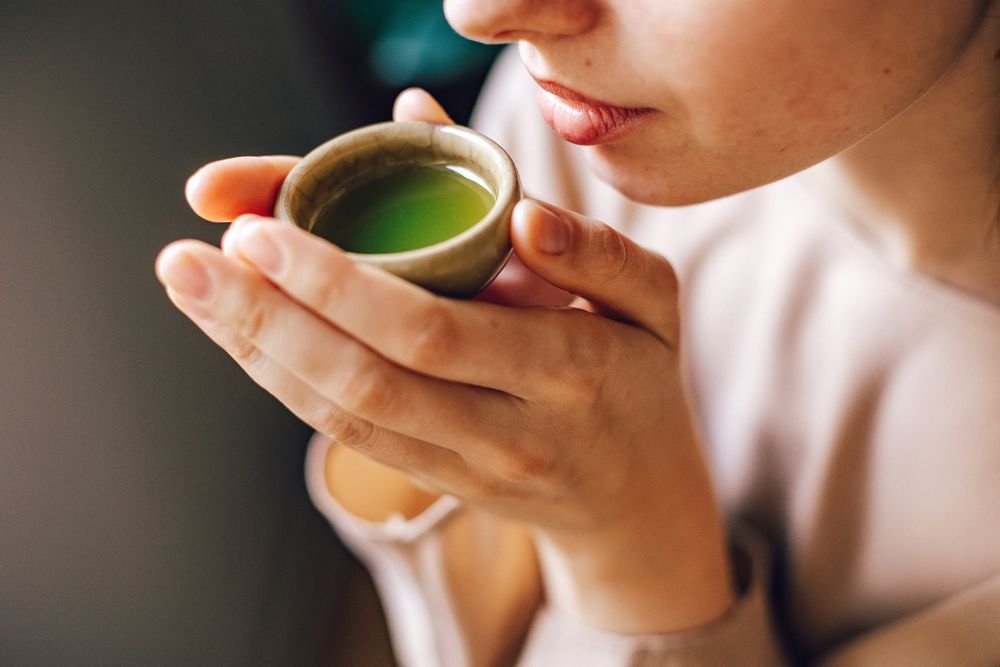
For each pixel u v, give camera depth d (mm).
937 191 449
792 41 378
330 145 393
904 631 486
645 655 490
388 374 363
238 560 802
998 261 459
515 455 396
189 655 754
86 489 641
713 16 373
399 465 405
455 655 526
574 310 392
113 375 660
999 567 475
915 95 398
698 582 489
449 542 501
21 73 592
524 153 572
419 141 396
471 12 377
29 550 605
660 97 392
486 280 371
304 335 354
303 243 342
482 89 850
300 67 862
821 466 504
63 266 617
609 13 381
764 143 398
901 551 495
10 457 589
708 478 477
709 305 541
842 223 490
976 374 470
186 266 346
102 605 667
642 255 393
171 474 721
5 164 583
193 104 739
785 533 529
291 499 881
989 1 398
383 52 843
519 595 541
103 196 649
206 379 764
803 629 540
